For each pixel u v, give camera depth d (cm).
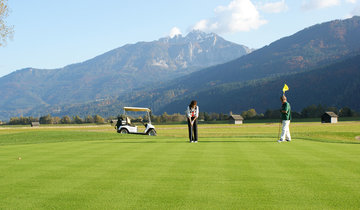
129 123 2811
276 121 12050
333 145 1395
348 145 1398
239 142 1559
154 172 818
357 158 1018
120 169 864
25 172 840
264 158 1023
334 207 532
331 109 13012
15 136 2494
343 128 5444
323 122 9156
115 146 1462
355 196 591
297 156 1064
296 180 717
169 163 946
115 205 553
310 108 13025
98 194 622
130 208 536
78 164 953
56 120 18288
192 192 627
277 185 674
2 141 2231
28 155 1176
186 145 1441
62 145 1581
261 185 675
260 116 13650
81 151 1280
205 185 680
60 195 619
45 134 2603
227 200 573
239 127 6962
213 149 1270
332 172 799
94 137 2366
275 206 539
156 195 609
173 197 595
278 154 1114
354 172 798
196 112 1584
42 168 895
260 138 1872
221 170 834
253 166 885
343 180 714
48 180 745
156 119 15638
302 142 1548
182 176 768
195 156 1080
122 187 672
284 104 1573
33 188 673
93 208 539
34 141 2148
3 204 567
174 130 5950
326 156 1060
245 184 685
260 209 525
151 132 2770
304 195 600
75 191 646
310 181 707
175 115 15700
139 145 1492
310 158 1019
